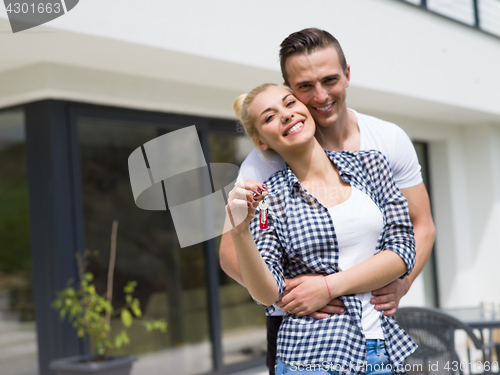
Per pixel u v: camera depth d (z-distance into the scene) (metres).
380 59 4.64
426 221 1.82
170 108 4.06
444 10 5.52
